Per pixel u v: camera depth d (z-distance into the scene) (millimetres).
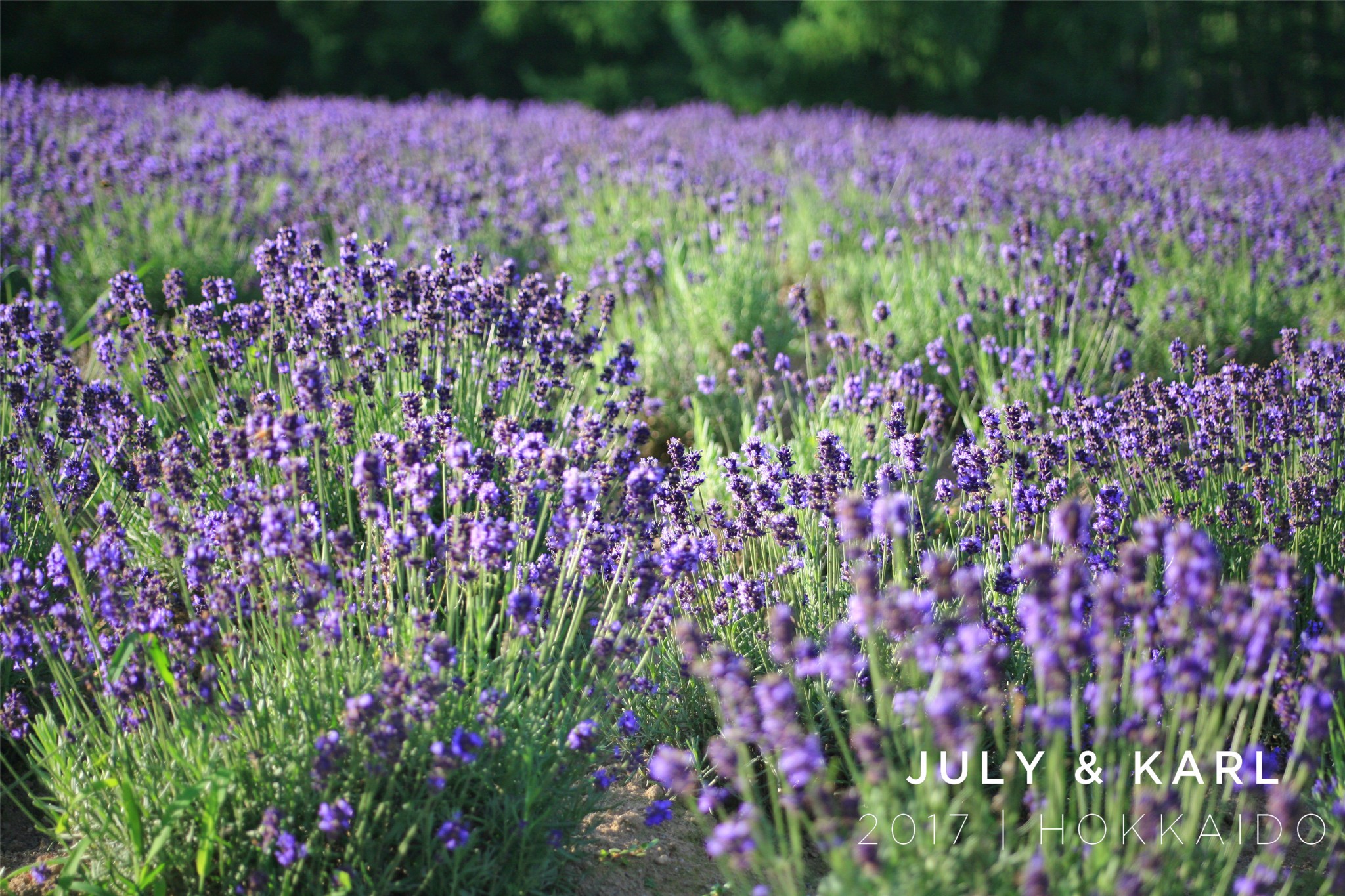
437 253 4145
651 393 5297
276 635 2764
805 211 7555
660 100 20250
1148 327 5355
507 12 19172
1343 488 3520
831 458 3377
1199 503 3660
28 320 3689
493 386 4113
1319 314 5762
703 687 3133
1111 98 21172
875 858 1854
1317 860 2607
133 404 3834
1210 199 7293
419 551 2779
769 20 20922
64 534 2582
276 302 3879
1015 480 3451
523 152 9398
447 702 2521
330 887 2342
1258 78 23859
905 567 2943
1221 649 1967
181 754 2443
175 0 19266
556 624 2869
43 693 2949
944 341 5355
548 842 2535
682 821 2887
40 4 18734
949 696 1734
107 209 6316
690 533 3352
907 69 20094
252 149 8062
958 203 6766
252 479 3234
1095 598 2727
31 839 2707
